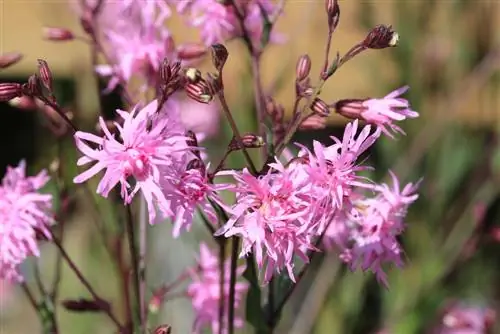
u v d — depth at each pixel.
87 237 0.86
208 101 0.63
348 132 0.62
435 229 0.88
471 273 0.97
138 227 0.75
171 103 0.69
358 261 0.67
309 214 0.62
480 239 0.85
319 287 0.83
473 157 0.94
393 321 0.85
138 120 0.62
